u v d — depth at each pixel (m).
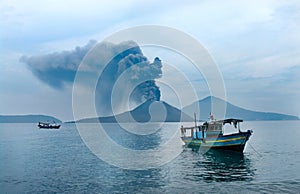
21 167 34.28
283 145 60.19
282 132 114.62
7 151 51.84
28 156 44.47
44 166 34.78
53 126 162.50
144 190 22.88
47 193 22.64
